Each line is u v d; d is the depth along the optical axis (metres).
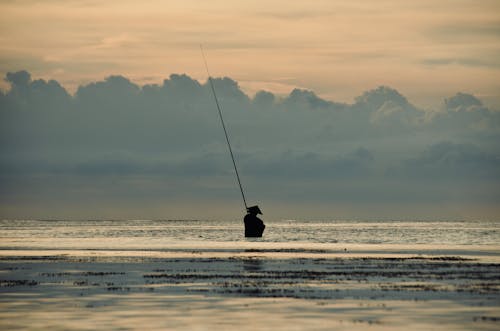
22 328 52.44
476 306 61.88
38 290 73.25
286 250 150.75
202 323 54.12
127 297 68.06
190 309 60.66
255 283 79.69
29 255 131.50
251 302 64.69
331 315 57.56
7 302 64.81
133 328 52.34
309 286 76.56
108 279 83.88
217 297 67.94
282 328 52.16
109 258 122.44
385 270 96.19
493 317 56.47
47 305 62.97
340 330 51.41
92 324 53.84
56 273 91.69
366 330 51.34
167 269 98.31
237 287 75.81
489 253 140.25
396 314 57.94
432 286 76.12
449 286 76.06
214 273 91.69
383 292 71.31
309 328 52.06
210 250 151.00
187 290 73.25
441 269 97.69
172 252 142.75
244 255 132.00
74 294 70.12
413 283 79.25
